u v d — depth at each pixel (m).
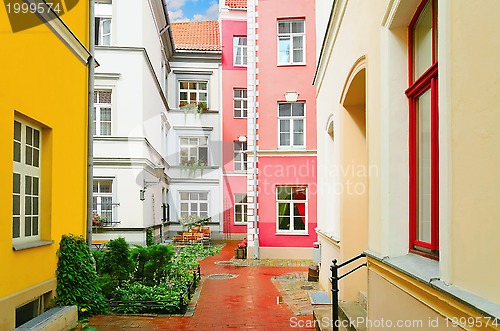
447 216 2.88
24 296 5.91
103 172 14.80
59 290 7.07
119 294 8.62
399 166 4.43
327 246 9.77
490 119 2.37
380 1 4.76
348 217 7.65
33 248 6.25
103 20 15.38
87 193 8.64
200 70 25.02
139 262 9.55
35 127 6.73
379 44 4.81
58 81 7.23
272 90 17.47
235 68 25.11
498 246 2.28
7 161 5.53
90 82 8.77
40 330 5.70
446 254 2.88
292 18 17.62
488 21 2.38
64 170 7.49
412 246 4.31
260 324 7.69
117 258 8.88
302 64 17.44
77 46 8.00
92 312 7.93
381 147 4.66
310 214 17.00
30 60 6.18
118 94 15.04
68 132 7.69
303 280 12.39
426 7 4.11
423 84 4.06
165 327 7.39
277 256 17.05
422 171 4.20
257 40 17.67
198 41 26.12
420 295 3.37
